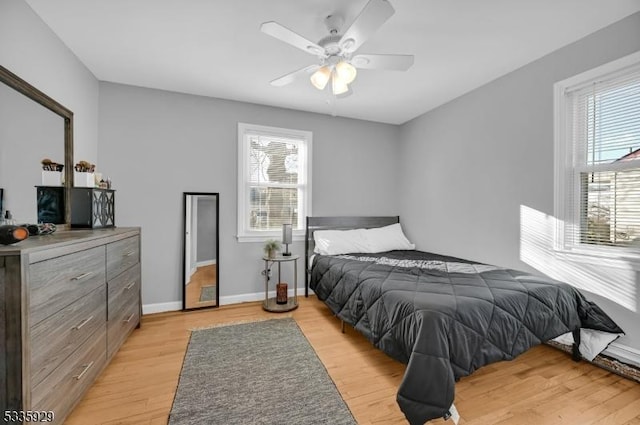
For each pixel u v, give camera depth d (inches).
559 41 86.7
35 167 72.1
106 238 72.8
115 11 72.6
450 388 53.2
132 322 95.6
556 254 91.7
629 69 75.9
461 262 110.1
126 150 114.9
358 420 58.7
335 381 72.1
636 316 75.2
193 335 97.8
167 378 72.9
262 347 89.7
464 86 118.1
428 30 81.1
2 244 47.3
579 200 88.9
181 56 94.7
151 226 118.3
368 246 140.0
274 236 138.0
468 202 124.0
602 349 77.4
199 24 78.2
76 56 93.9
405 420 58.8
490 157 114.0
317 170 148.4
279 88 118.8
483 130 116.8
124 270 87.4
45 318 48.4
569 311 75.8
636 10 72.9
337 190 153.3
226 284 130.1
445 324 59.0
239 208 131.6
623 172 80.0
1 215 60.3
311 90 120.3
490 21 77.3
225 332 100.3
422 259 117.6
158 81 112.6
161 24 78.1
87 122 102.3
